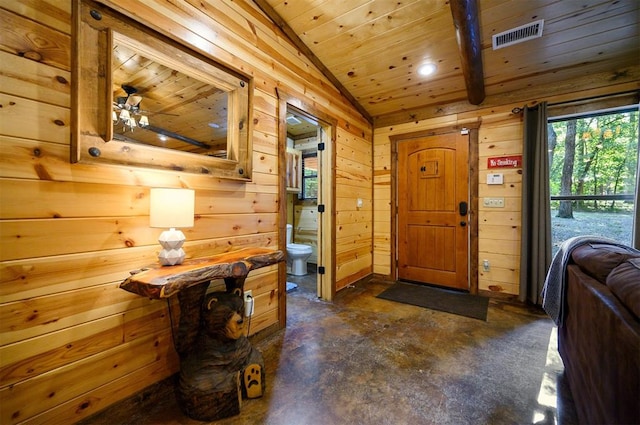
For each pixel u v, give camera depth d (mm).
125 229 1380
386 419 1345
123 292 1376
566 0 1891
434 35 2371
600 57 2432
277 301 2293
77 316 1226
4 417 1042
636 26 2086
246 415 1375
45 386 1137
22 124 1080
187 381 1353
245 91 1925
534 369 1749
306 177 4852
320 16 2238
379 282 3785
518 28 2148
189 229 1652
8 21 1051
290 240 4418
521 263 2859
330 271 3031
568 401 1453
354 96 3398
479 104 3221
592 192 2734
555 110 2795
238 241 1957
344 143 3301
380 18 2219
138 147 1376
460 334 2229
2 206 1040
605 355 927
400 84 3111
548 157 2719
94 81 1227
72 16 1175
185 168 1578
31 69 1099
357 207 3598
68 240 1198
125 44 1332
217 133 1797
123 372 1375
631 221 2557
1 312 1037
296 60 2516
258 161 2115
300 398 1496
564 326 1575
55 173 1157
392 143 3814
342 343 2090
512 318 2541
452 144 3395
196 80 1680
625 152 2600
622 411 770
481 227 3191
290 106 2480
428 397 1500
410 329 2320
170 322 1566
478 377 1671
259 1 2109
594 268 1237
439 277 3488
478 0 1919
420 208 3619
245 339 1572
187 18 1643
